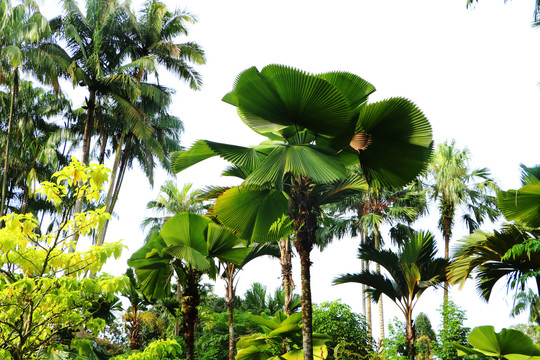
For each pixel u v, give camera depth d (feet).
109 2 64.23
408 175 25.34
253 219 27.73
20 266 14.87
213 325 74.28
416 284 36.81
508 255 25.52
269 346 40.98
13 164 72.23
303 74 20.70
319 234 81.66
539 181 31.71
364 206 77.20
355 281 38.29
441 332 46.42
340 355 37.83
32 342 14.25
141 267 37.99
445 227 76.07
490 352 37.55
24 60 59.82
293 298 57.88
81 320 15.37
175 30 71.31
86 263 14.96
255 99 22.39
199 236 37.09
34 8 57.88
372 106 23.06
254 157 24.64
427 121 23.35
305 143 24.52
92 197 15.02
